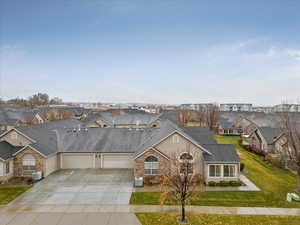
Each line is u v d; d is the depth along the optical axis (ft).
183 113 295.28
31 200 68.69
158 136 99.35
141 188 78.79
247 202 67.21
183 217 56.03
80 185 82.12
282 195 72.95
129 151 103.30
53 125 134.62
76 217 57.88
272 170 108.47
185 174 59.52
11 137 97.55
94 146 105.19
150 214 59.41
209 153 86.48
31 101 607.37
